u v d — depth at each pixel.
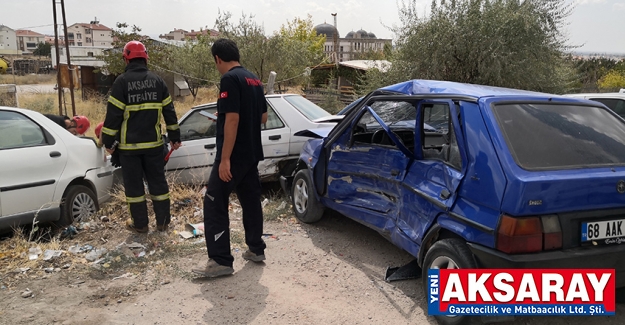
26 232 5.03
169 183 6.30
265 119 4.29
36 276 4.04
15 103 13.19
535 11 13.03
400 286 3.84
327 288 3.82
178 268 4.21
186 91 27.84
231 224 5.43
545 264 2.73
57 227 5.12
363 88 18.17
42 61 63.88
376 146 4.29
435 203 3.31
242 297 3.66
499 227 2.76
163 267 4.21
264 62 20.56
